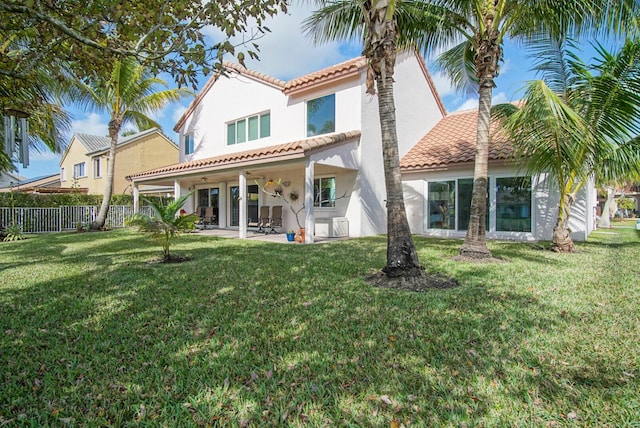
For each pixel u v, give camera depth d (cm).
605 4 702
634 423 218
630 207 3759
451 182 1291
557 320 387
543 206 1112
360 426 219
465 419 224
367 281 577
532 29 822
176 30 381
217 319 404
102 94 1641
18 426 223
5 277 629
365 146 1266
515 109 973
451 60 1087
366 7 608
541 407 235
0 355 318
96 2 339
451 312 417
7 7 308
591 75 799
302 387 262
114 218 2031
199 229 1772
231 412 234
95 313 428
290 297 488
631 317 393
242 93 1617
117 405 243
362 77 1240
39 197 1855
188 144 1922
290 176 1502
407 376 274
